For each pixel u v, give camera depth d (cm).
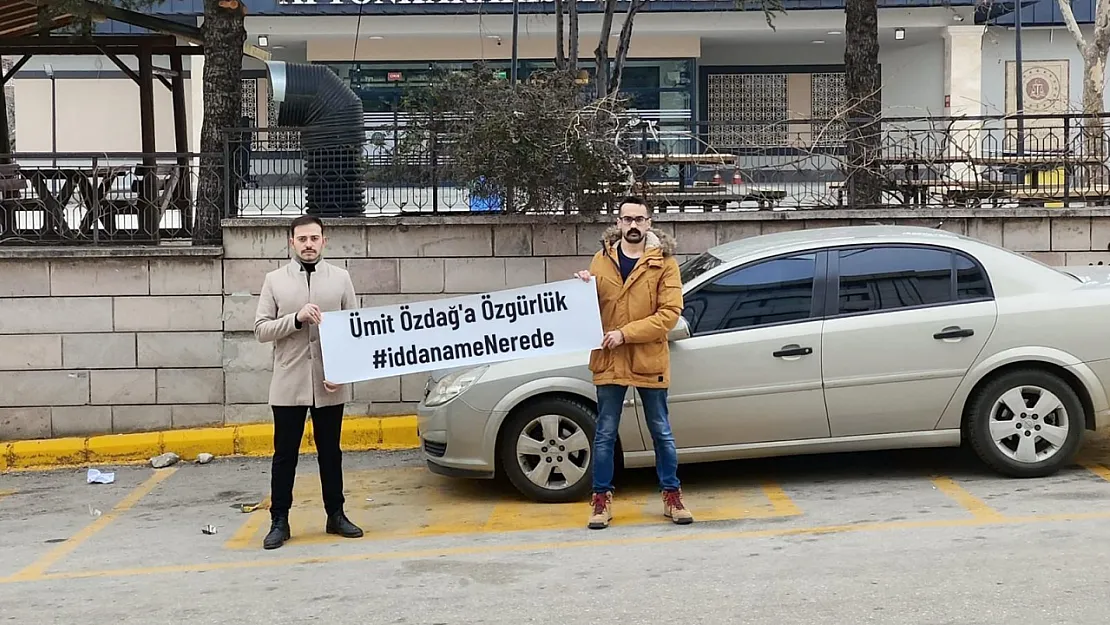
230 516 790
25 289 1004
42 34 1273
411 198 1015
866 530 661
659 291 681
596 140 985
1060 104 2688
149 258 1004
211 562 667
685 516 697
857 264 764
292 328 673
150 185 1055
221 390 1012
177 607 575
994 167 1042
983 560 586
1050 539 619
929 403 752
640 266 679
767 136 1034
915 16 2564
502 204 1006
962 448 875
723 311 757
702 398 744
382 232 1003
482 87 998
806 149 1036
